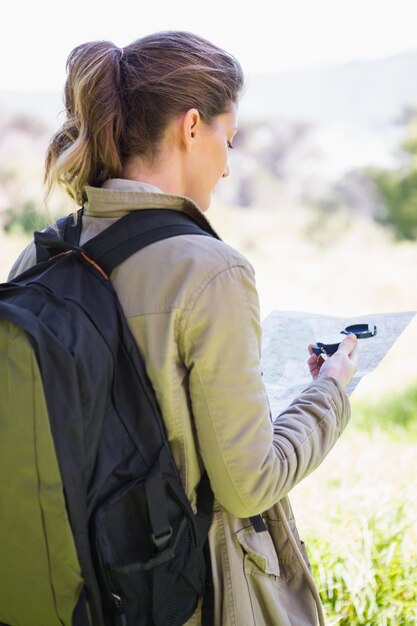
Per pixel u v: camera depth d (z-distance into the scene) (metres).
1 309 1.12
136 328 1.20
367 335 1.54
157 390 1.19
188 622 1.29
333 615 2.27
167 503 1.19
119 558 1.16
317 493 2.90
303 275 8.36
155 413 1.18
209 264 1.19
